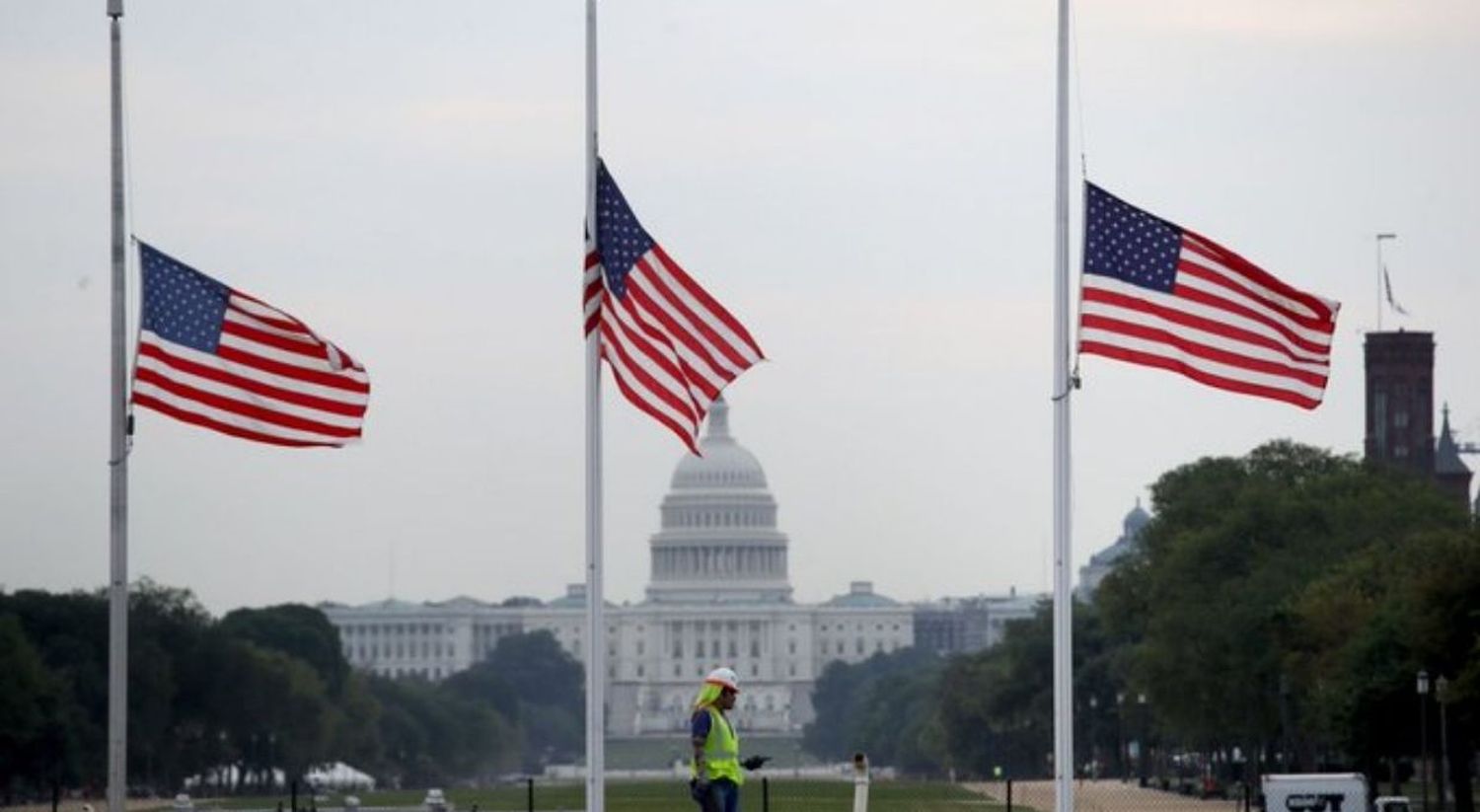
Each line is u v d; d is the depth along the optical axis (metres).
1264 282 122.19
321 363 125.81
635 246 122.19
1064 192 123.12
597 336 122.88
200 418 125.31
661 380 120.81
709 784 104.38
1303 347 122.19
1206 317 122.50
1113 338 122.56
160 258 125.69
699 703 105.19
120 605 126.06
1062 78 123.06
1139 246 122.69
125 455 126.00
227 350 125.44
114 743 126.19
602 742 123.69
